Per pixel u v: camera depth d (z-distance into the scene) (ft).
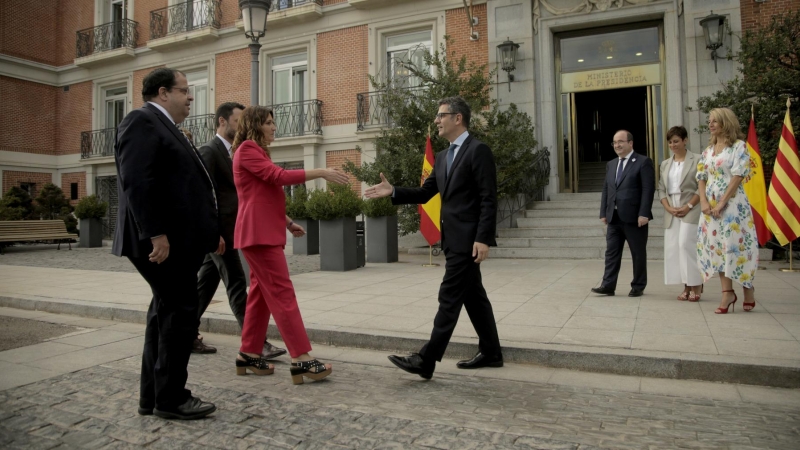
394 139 36.65
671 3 38.47
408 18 46.47
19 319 19.51
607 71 41.83
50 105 65.98
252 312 12.42
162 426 9.43
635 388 11.43
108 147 62.34
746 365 11.48
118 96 63.46
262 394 11.10
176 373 9.72
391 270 29.86
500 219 39.24
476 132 36.09
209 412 9.84
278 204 11.94
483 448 8.39
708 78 36.52
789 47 29.50
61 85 66.13
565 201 40.34
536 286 22.75
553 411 10.05
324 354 14.51
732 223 16.21
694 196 18.20
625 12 39.65
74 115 65.31
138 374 12.57
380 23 47.52
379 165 35.83
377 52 47.78
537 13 41.88
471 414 9.91
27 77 63.26
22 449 8.55
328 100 49.83
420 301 19.94
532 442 8.60
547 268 28.99
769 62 29.84
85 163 62.54
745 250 16.26
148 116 9.46
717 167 16.40
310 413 9.98
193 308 9.98
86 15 64.80
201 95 57.67
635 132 62.13
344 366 13.35
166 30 59.06
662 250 31.81
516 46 41.39
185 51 57.52
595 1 40.37
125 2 62.80
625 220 19.52
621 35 41.52
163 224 9.40
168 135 9.64
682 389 11.30
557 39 43.11
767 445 8.42
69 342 15.80
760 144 29.27
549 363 13.02
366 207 33.24
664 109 40.27
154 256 9.19
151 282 9.71
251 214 11.57
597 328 14.98
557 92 43.09
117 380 12.12
